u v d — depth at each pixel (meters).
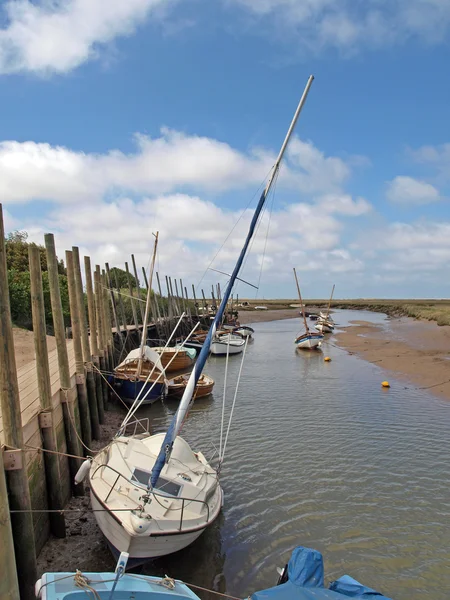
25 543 5.45
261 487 9.64
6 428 5.43
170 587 5.13
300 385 19.69
